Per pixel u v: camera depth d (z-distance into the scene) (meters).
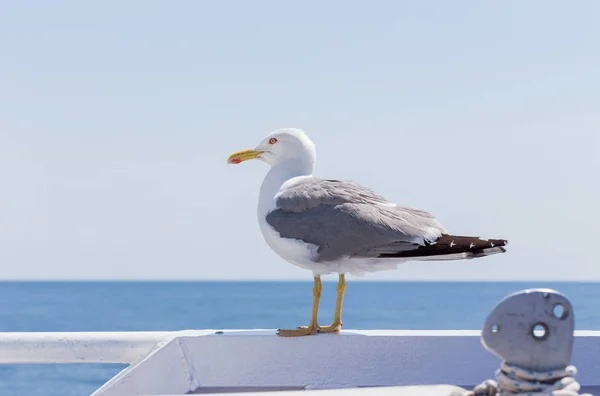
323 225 4.60
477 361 4.26
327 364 4.26
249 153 5.10
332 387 4.21
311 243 4.63
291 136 5.05
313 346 4.29
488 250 4.52
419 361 4.25
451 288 111.50
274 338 4.32
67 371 27.25
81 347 4.45
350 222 4.56
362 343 4.28
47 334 4.48
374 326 42.44
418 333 4.36
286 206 4.77
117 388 4.04
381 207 4.72
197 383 4.24
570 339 1.91
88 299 73.88
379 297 75.44
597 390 4.00
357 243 4.56
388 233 4.53
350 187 4.85
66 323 44.25
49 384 24.34
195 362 4.29
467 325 43.34
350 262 4.62
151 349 4.46
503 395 1.94
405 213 4.73
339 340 4.29
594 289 111.56
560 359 1.91
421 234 4.57
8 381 25.08
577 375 4.16
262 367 4.28
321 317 48.12
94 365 28.98
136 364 4.21
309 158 5.11
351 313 51.59
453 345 4.27
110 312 53.12
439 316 49.66
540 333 2.03
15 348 4.43
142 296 80.88
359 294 81.94
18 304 63.81
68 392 22.83
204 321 45.38
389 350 4.27
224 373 4.26
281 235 4.74
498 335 1.91
